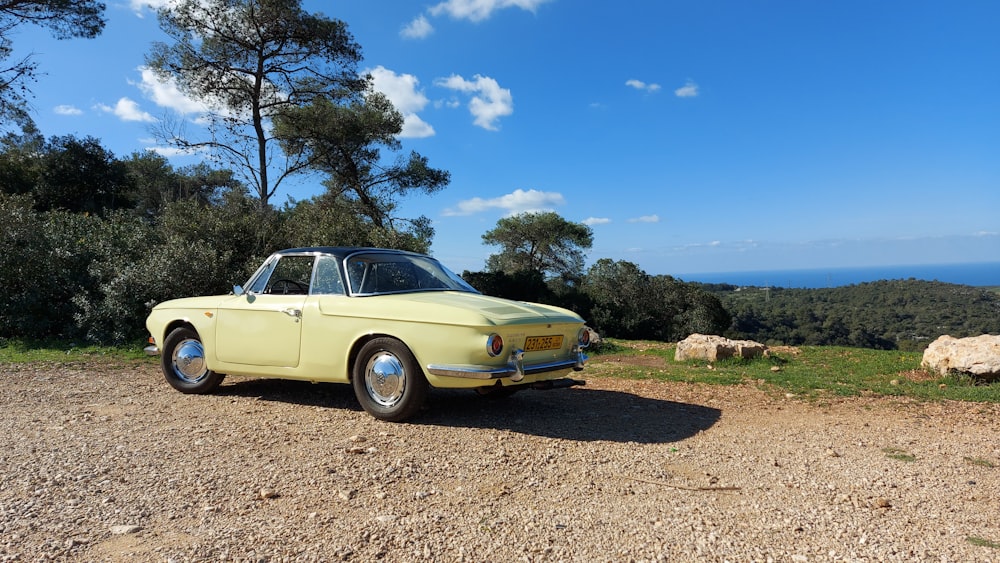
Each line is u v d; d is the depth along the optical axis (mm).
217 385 6320
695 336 10570
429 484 3555
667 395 6836
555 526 2939
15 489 3408
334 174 25328
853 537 2850
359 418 5195
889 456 4355
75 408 5641
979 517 3135
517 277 37406
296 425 4953
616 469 3895
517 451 4266
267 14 20562
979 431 5234
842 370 8898
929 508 3268
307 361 5395
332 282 5461
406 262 5918
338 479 3619
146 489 3432
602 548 2691
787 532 2902
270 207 15789
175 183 40969
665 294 45375
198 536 2795
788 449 4516
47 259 11477
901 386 7492
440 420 5156
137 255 12766
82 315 10938
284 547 2676
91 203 29078
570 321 5219
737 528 2947
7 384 6969
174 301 6523
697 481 3691
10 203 11609
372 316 5016
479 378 4570
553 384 5133
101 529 2871
